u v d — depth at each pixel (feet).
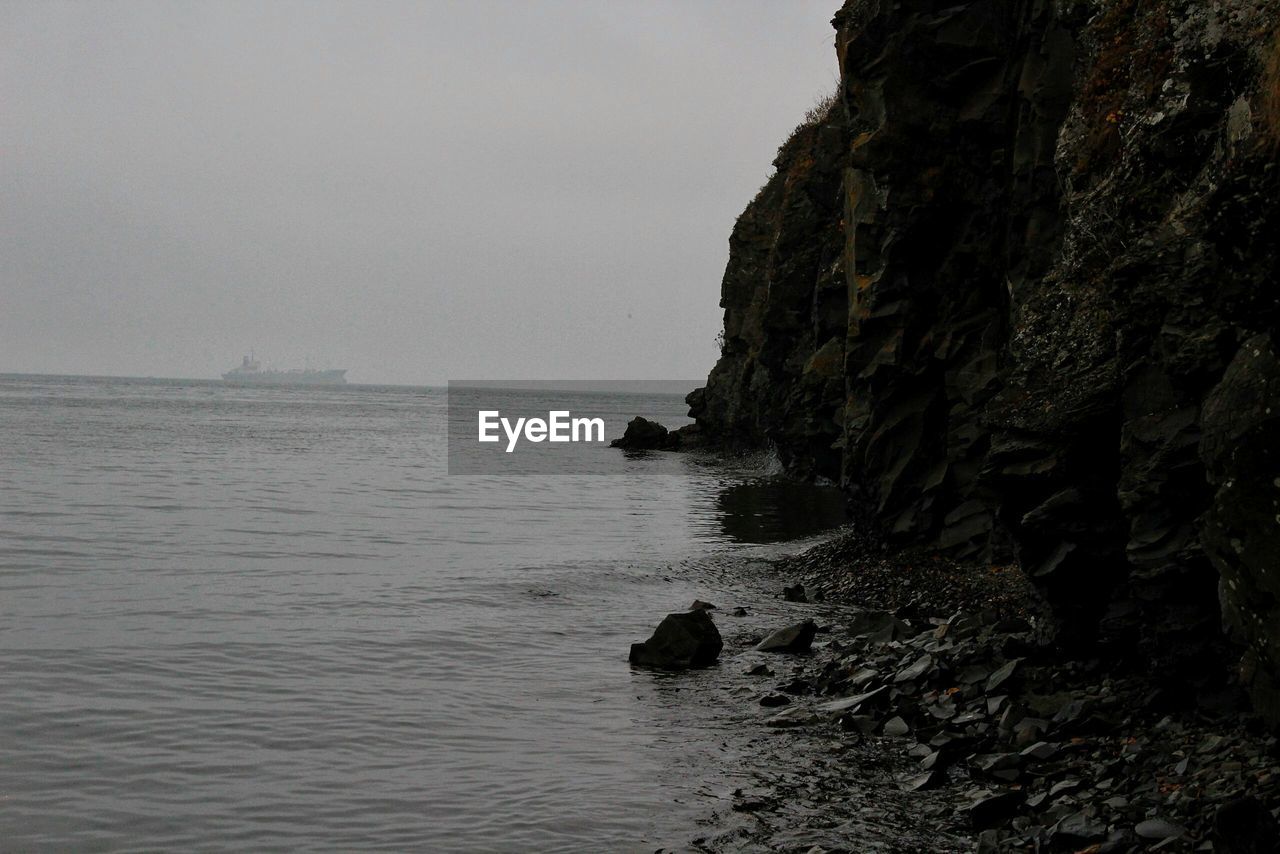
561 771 36.37
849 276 79.30
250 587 69.15
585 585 74.54
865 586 70.23
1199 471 34.60
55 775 34.86
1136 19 45.14
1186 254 34.32
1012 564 65.57
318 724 41.27
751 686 47.83
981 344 69.87
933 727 39.50
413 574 77.25
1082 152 46.73
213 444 222.89
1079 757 34.12
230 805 32.91
